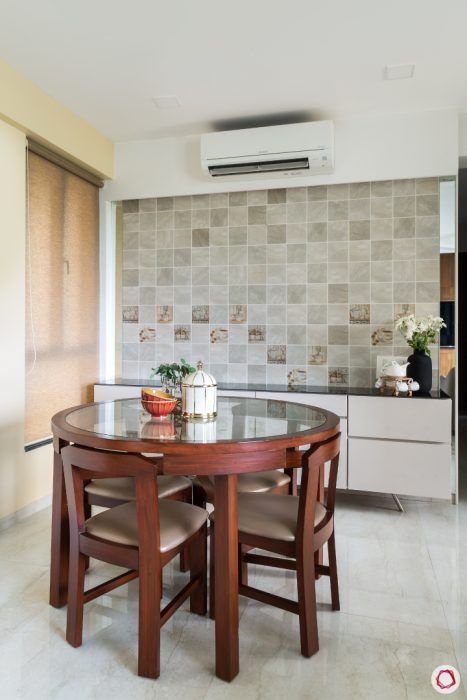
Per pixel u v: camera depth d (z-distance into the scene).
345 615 2.10
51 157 3.52
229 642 1.69
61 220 3.73
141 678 1.71
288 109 3.58
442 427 3.27
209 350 4.16
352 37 2.69
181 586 2.35
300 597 1.81
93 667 1.76
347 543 2.85
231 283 4.10
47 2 2.39
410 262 3.72
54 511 2.14
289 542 1.81
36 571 2.47
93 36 2.67
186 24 2.57
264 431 1.90
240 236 4.07
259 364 4.05
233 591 1.71
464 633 1.97
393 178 3.68
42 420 3.51
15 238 3.13
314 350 3.93
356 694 1.63
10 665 1.77
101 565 2.54
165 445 1.69
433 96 3.39
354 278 3.83
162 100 3.44
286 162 3.65
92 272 4.17
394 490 3.35
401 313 3.74
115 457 1.70
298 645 1.89
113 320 4.38
